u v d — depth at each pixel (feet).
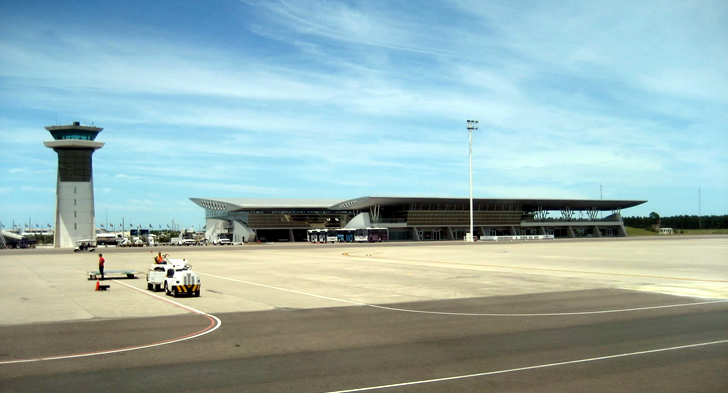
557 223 602.03
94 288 106.83
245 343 53.52
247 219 542.57
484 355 47.73
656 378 39.93
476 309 76.95
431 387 37.88
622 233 637.30
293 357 47.34
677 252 235.40
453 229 560.61
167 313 73.77
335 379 40.09
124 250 317.01
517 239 502.38
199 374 41.73
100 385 38.81
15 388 38.04
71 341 54.65
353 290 101.76
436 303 83.71
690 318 67.72
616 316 69.77
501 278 125.18
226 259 209.77
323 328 61.98
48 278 129.59
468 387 37.88
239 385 38.70
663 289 101.04
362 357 47.21
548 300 86.48
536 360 45.68
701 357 46.42
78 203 482.28
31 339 55.67
